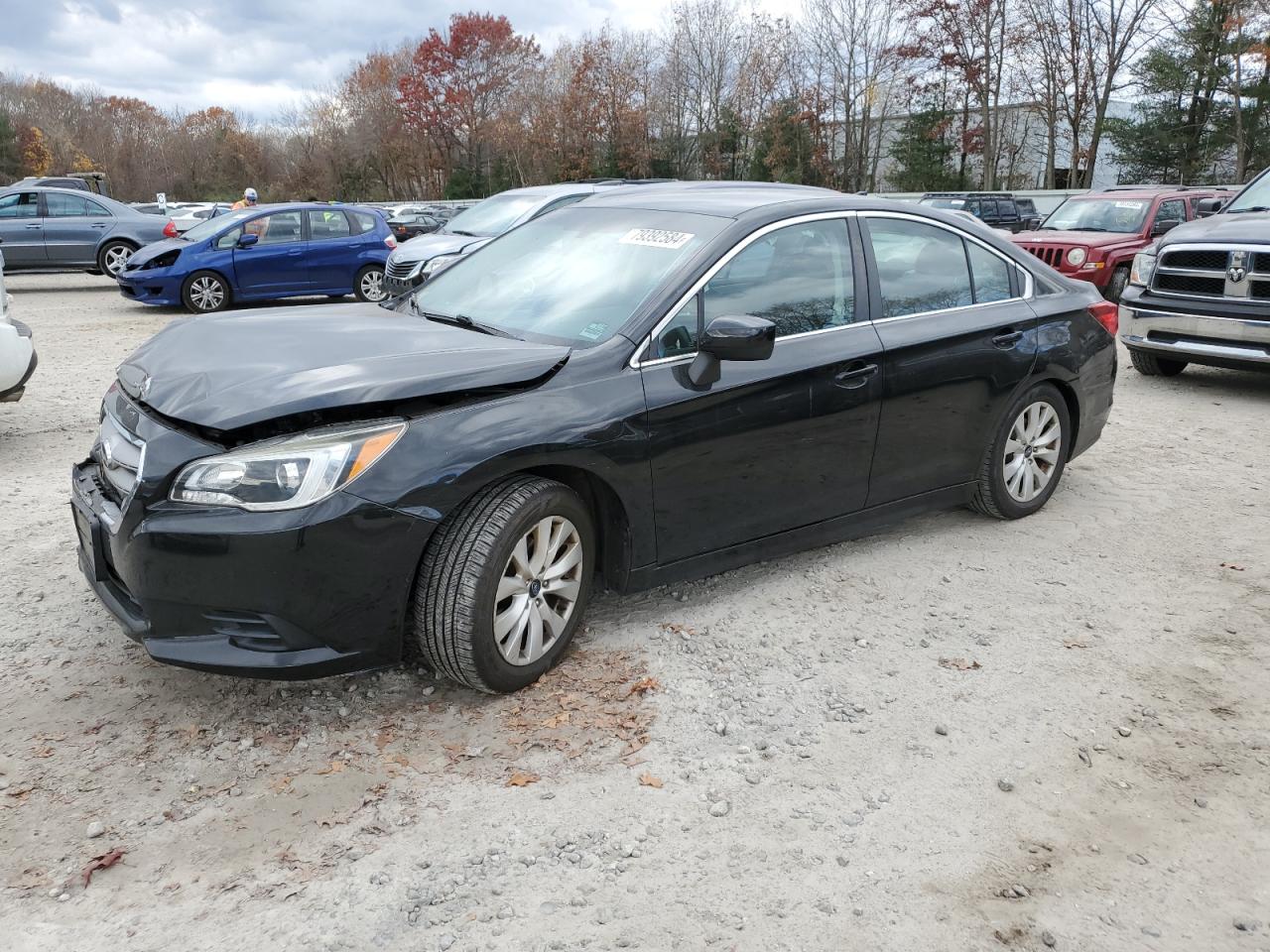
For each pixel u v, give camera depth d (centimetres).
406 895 251
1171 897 259
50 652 367
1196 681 368
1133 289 890
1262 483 608
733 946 238
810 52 4700
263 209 1499
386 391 310
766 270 404
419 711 333
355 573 302
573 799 290
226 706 333
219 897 249
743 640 388
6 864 258
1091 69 4256
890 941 241
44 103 9019
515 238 467
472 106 7119
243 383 316
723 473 385
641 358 362
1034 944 241
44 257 1744
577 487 363
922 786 301
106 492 335
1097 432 557
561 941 238
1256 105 3856
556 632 353
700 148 5250
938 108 4703
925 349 446
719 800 291
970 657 381
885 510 458
